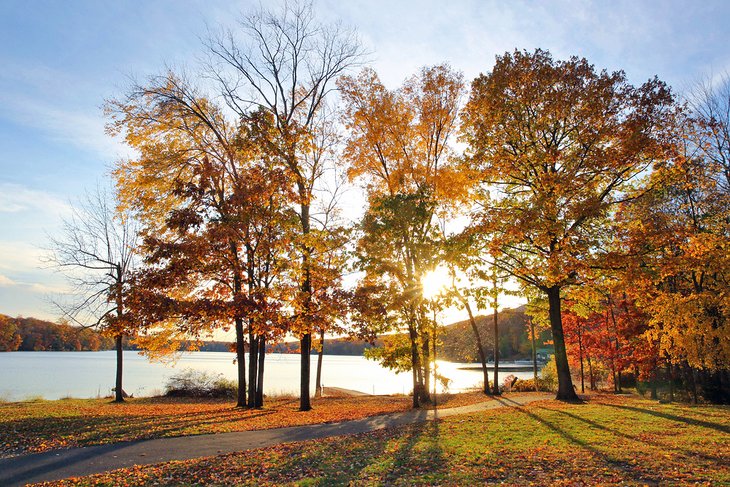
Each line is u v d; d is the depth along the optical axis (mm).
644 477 8250
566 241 18969
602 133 19438
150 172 21094
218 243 18484
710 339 18578
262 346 23484
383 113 21656
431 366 22375
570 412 16734
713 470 8547
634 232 18906
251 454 10992
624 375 39156
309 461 10352
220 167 21375
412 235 20234
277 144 19688
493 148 22656
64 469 9672
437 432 13633
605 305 30797
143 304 16578
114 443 12148
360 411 20953
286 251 19188
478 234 21375
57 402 23844
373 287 19484
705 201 23141
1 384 41344
